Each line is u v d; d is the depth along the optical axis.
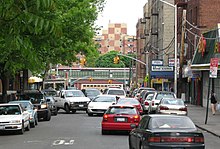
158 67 65.31
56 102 44.06
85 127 27.75
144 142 13.97
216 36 42.06
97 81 117.69
